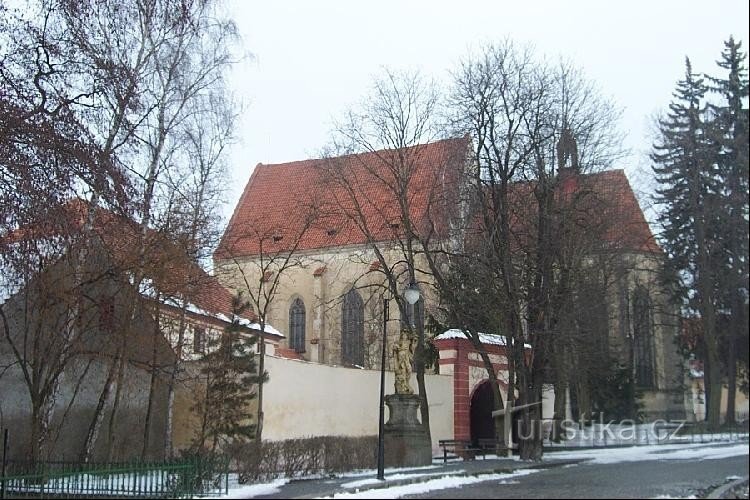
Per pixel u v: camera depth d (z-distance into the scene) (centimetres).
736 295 1612
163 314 2759
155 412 3034
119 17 2642
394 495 1831
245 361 2541
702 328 1717
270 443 2366
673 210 1816
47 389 2433
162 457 2600
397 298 3469
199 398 2778
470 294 3422
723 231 1667
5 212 2283
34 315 2655
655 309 2238
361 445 2666
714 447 1638
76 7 2505
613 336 2812
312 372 3145
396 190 3716
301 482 2214
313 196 4547
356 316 4912
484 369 3772
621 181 3169
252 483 2198
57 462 2133
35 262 2356
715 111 1741
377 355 4594
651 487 1631
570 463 2611
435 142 3581
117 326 2584
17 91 2355
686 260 1797
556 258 3170
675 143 1814
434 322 3969
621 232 2923
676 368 2027
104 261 2530
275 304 5191
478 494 1769
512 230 3306
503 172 3266
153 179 2659
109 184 2423
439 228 3584
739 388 1587
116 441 2920
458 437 3550
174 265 2617
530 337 3231
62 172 2339
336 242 5088
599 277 3030
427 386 3497
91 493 1919
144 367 2794
